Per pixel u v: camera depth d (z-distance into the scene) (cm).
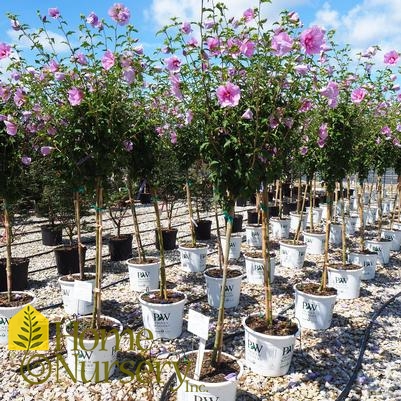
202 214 1246
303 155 560
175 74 323
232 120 305
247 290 590
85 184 366
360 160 616
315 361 396
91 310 502
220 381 302
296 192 1505
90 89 345
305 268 697
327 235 477
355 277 562
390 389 355
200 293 576
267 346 358
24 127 421
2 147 432
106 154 349
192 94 320
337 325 479
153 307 430
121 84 353
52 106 360
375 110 562
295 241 713
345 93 462
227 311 514
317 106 436
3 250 843
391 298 565
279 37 289
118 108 359
